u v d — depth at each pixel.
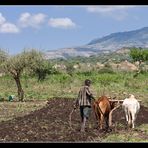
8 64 41.72
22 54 42.19
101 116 23.61
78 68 129.25
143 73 94.25
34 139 20.39
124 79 73.44
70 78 74.69
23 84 64.25
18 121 26.81
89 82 23.22
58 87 60.28
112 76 75.31
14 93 51.53
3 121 27.14
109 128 23.80
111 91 52.94
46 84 65.62
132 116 23.97
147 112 32.66
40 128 23.88
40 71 67.00
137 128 23.61
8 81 65.44
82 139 20.23
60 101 39.62
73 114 30.62
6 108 35.06
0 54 41.72
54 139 20.33
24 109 34.56
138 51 118.94
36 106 36.59
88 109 22.88
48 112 31.48
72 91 52.94
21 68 42.06
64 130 23.25
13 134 21.86
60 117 28.88
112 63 158.50
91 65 151.50
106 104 23.80
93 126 25.05
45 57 43.31
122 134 21.38
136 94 48.84
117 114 30.67
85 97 22.91
